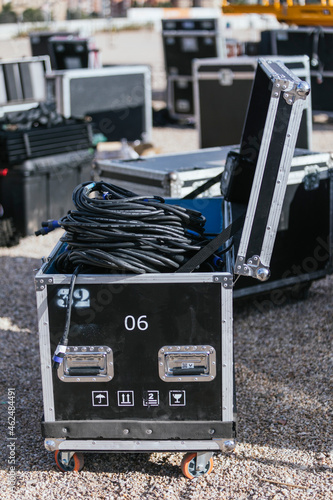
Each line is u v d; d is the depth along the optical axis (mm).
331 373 3994
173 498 2867
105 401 2887
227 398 2857
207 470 3029
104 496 2902
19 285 5578
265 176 2766
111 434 2904
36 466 3158
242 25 30031
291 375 3984
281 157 2742
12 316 4965
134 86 9492
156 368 2846
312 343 4406
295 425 3432
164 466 3117
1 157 6492
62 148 6844
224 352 2818
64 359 2854
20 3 26969
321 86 11641
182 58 12008
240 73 7477
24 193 6562
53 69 11945
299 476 3004
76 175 7062
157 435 2895
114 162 5082
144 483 2986
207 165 4855
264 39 11945
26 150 6492
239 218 2842
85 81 8773
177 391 2863
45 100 7449
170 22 11992
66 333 2762
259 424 3451
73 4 32656
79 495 2918
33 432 3453
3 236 6500
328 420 3469
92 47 11570
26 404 3732
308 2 9492
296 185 4625
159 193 4582
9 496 2914
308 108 5977
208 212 4020
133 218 2914
